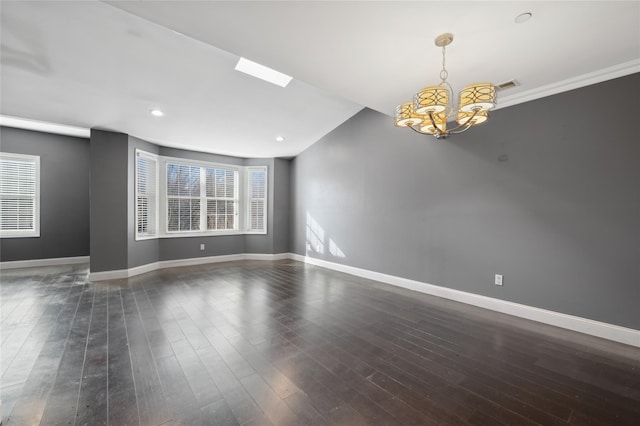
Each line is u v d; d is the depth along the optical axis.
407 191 4.08
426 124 2.18
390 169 4.31
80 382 1.82
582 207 2.63
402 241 4.15
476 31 2.04
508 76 2.67
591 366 2.05
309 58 2.45
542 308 2.86
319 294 3.79
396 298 3.62
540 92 2.86
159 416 1.52
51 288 3.98
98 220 4.40
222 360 2.10
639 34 2.03
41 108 3.63
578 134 2.65
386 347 2.32
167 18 1.97
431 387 1.80
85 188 5.89
